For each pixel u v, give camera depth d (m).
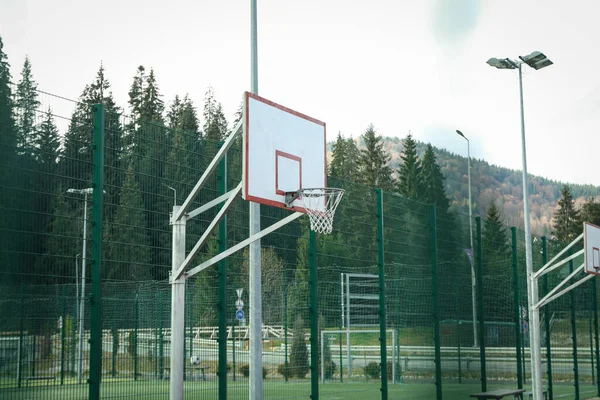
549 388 21.64
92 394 9.16
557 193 128.12
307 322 13.38
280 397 12.84
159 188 10.52
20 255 8.62
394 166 116.38
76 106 9.41
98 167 9.55
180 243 9.62
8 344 8.46
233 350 12.47
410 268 16.30
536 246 23.33
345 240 14.56
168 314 12.30
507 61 20.30
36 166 8.89
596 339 25.36
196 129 78.81
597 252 19.59
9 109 8.71
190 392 10.93
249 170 9.34
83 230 9.34
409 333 16.12
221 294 11.45
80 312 9.22
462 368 17.81
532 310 18.84
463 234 18.61
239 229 12.28
